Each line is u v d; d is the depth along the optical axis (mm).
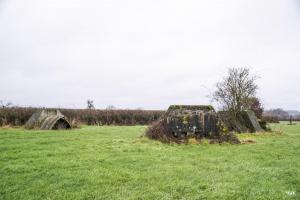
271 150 16359
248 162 12664
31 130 27031
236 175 10438
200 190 8727
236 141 19484
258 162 12773
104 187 8859
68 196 8070
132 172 10578
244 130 27812
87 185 9031
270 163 12641
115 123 47688
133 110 52906
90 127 35375
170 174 10406
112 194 8250
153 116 52188
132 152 14766
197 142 18719
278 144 19344
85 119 45688
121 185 9117
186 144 18438
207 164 12203
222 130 19719
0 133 22797
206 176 10234
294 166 12055
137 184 9227
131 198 7934
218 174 10531
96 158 12852
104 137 21859
